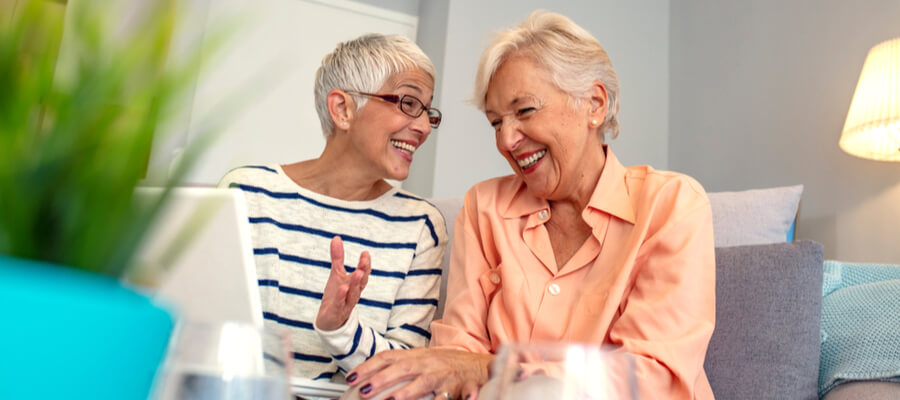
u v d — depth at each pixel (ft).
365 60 5.23
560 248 4.80
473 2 13.41
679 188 4.38
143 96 0.89
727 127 12.77
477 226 5.05
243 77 13.53
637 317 3.95
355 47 5.34
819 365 4.69
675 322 3.90
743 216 5.82
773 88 11.82
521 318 4.48
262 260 4.89
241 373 1.14
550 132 4.48
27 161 0.88
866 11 10.25
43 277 0.88
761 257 4.84
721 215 5.87
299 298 4.92
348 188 5.36
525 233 4.75
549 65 4.45
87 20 0.87
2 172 0.87
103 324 0.88
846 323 4.80
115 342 0.90
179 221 1.70
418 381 2.95
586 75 4.49
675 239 4.15
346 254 5.10
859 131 8.85
